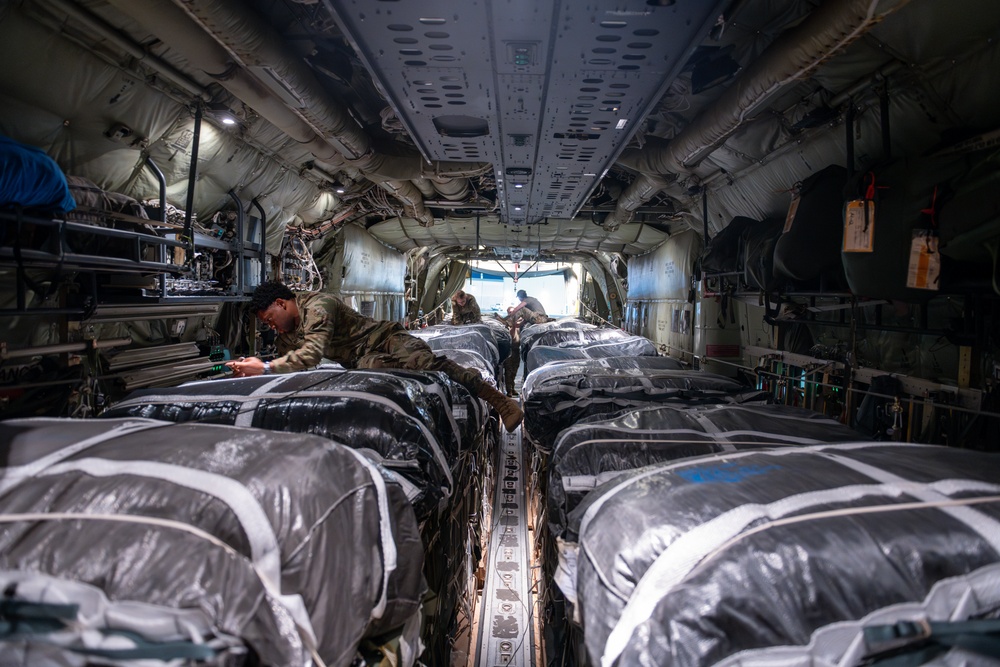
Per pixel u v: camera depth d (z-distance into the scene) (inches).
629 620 45.3
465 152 144.8
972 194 78.4
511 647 138.4
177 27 93.7
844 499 49.3
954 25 82.0
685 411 105.8
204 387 96.3
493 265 773.3
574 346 288.0
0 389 91.7
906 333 121.5
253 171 170.2
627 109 108.7
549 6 69.7
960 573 42.3
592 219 300.7
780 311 162.6
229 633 35.7
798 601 41.1
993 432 90.7
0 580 37.1
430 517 90.0
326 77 138.2
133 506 42.8
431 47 82.4
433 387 108.1
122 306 116.8
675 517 50.5
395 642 58.4
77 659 34.8
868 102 109.0
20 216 77.7
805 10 94.0
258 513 44.6
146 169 131.4
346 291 294.5
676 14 70.9
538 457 155.6
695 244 259.9
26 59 91.0
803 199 119.6
